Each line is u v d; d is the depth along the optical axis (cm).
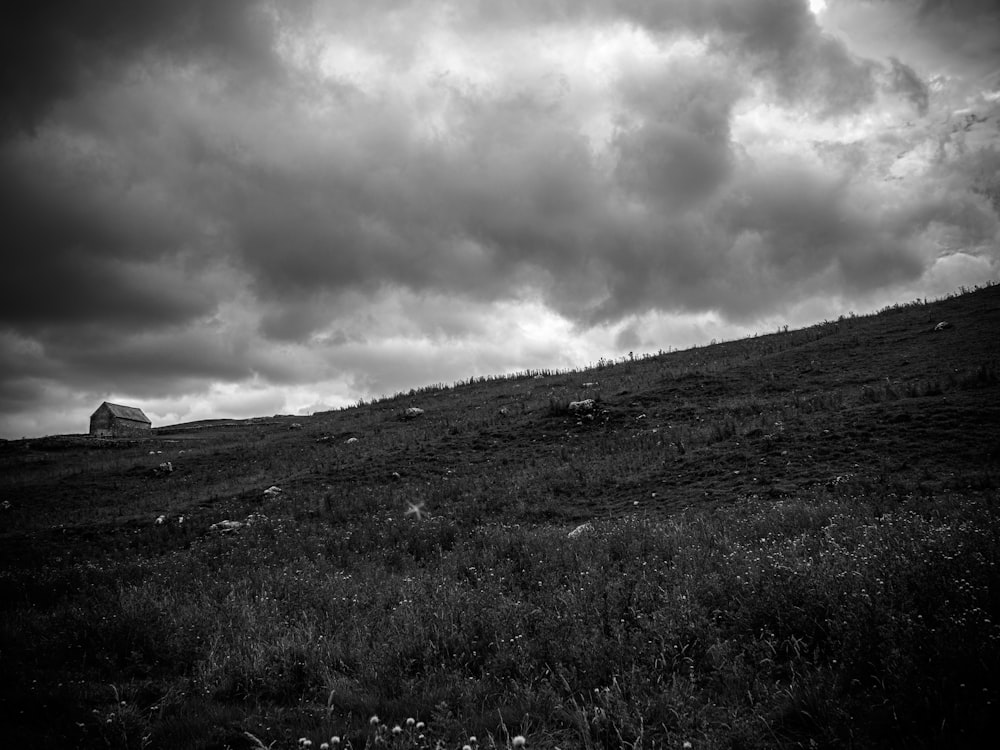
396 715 565
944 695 461
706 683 577
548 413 3066
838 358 3073
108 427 6594
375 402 5297
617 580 856
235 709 625
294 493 2425
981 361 2453
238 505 2377
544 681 581
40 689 679
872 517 1140
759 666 587
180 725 590
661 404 2891
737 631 660
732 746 447
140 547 1903
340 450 3203
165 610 950
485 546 1381
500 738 503
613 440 2509
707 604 735
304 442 3694
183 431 6069
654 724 489
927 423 1883
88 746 569
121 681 744
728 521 1334
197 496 2645
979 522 970
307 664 709
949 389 2153
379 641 750
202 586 1143
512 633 722
